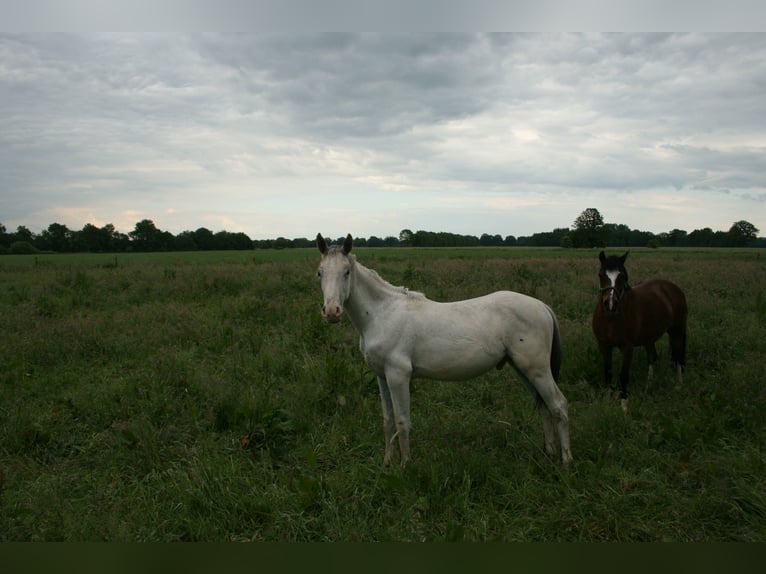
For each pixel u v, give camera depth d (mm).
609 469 4160
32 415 5266
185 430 4910
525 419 5312
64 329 8469
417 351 4391
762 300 10625
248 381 6277
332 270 4266
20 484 4098
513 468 4254
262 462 4406
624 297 5852
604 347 6215
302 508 3701
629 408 5570
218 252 58719
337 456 4609
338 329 8555
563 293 11664
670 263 21531
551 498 3826
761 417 4895
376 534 3373
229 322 9500
